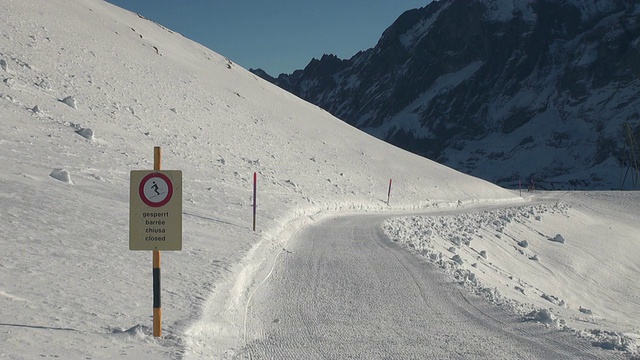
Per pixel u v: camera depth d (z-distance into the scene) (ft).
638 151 621.31
